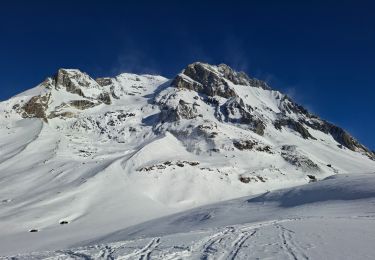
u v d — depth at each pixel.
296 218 45.31
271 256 22.86
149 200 110.12
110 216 92.88
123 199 106.69
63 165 137.12
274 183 144.88
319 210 51.75
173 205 111.56
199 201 117.50
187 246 28.27
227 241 29.48
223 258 23.28
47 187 116.12
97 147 182.75
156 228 59.44
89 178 116.56
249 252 24.45
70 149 168.50
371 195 54.31
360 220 38.34
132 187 116.31
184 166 136.00
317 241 26.95
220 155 162.75
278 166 165.00
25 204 97.44
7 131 189.75
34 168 136.50
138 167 130.75
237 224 45.72
